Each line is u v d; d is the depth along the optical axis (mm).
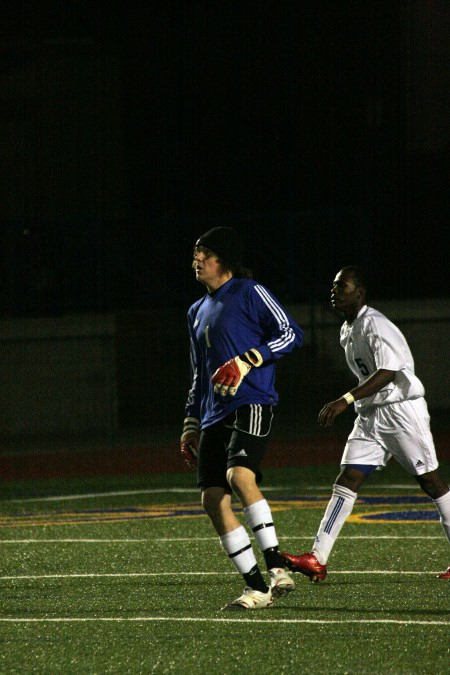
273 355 20500
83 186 95438
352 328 23562
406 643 18125
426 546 28094
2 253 76125
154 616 20562
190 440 22047
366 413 23672
